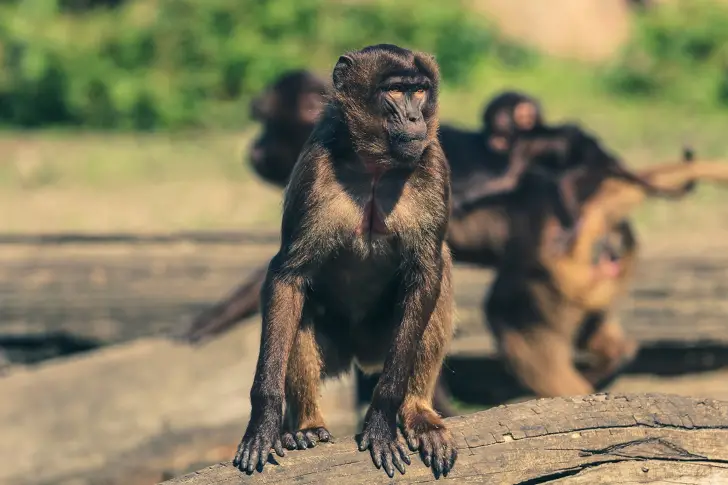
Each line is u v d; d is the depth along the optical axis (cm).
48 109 3084
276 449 632
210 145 2798
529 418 649
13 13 3241
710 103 3441
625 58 3694
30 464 1017
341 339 738
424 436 640
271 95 1230
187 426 1084
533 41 4081
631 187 1292
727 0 3919
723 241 1794
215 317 1233
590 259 1261
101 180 2394
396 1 3506
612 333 1320
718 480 641
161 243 1616
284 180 1261
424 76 687
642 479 636
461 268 1523
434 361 695
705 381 1444
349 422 1083
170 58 3133
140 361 1205
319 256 685
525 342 1269
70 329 1441
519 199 1277
